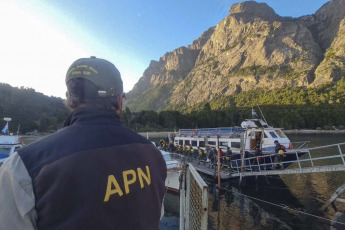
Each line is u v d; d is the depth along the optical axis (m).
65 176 1.13
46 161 1.17
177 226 11.95
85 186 1.15
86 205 1.13
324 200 14.62
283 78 164.38
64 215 1.11
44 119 94.25
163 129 92.38
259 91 165.25
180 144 28.91
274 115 100.19
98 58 1.63
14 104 94.12
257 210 13.74
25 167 1.16
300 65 170.38
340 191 12.51
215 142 22.86
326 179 18.97
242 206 14.41
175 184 15.41
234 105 155.50
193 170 3.86
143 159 1.45
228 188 17.58
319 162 26.58
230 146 21.23
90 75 1.46
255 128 19.91
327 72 139.38
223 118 102.38
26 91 107.62
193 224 4.05
